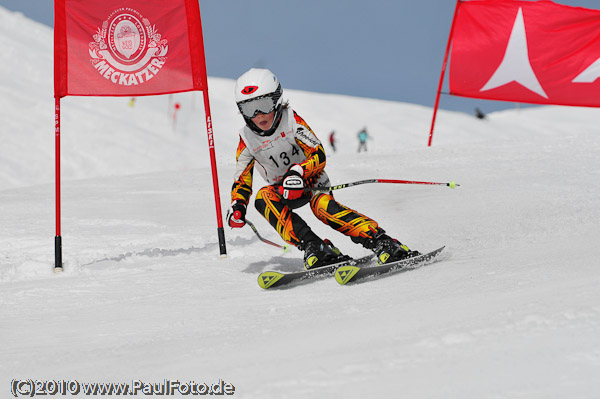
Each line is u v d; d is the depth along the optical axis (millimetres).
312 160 14711
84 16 20719
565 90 47375
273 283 13758
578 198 25828
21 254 22703
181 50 21094
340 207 14836
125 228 27469
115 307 13469
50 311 13578
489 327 7281
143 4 20750
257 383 6312
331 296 12211
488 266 12906
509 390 5258
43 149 101125
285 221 14797
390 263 13781
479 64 49406
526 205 24922
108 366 8234
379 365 6371
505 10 48125
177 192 39719
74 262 20141
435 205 27078
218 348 8547
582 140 50781
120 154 104188
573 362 5730
